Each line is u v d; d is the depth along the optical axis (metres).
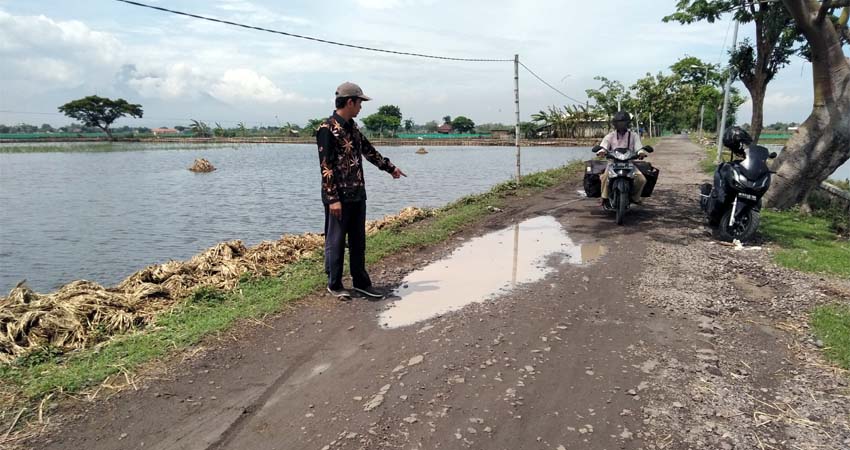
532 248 6.79
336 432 2.78
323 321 4.32
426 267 5.96
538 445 2.65
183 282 5.18
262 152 50.62
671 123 70.81
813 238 7.03
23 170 28.08
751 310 4.46
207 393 3.19
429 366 3.50
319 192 18.19
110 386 3.23
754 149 6.69
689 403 3.03
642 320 4.27
